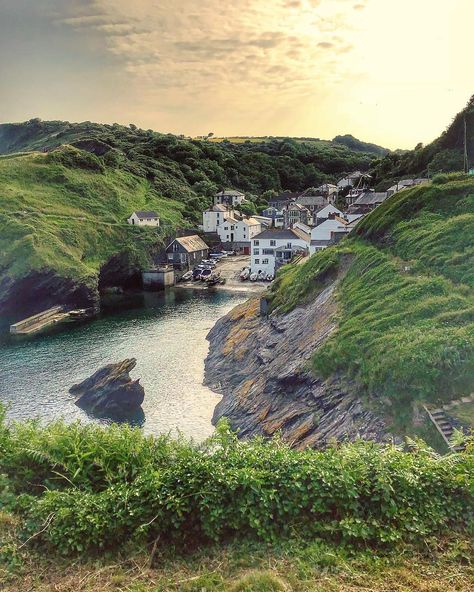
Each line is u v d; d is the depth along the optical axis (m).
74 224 79.94
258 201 135.75
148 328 52.53
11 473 8.73
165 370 37.56
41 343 47.34
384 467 8.07
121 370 33.03
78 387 33.72
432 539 7.32
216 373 35.38
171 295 73.69
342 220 63.78
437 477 8.08
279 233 81.00
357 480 7.94
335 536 7.46
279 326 34.16
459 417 15.26
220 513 7.52
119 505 7.57
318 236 63.03
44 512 7.57
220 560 7.11
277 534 7.47
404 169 97.88
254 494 7.70
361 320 23.84
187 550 7.39
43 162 98.19
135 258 81.50
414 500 7.78
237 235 105.25
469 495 7.93
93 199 95.25
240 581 6.48
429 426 15.46
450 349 17.47
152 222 94.25
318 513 7.70
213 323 53.78
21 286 62.31
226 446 8.75
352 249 34.78
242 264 92.50
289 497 7.77
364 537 7.25
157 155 142.88
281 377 25.55
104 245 80.38
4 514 7.65
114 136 171.12
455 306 21.08
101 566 6.97
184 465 8.12
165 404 30.91
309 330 29.17
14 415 30.09
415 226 30.80
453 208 31.22
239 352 36.19
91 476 8.53
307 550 7.12
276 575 6.66
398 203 34.06
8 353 43.94
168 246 90.38
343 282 31.23
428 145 91.06
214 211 107.81
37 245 67.00
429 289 23.34
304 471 8.00
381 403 18.06
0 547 7.13
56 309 61.84
